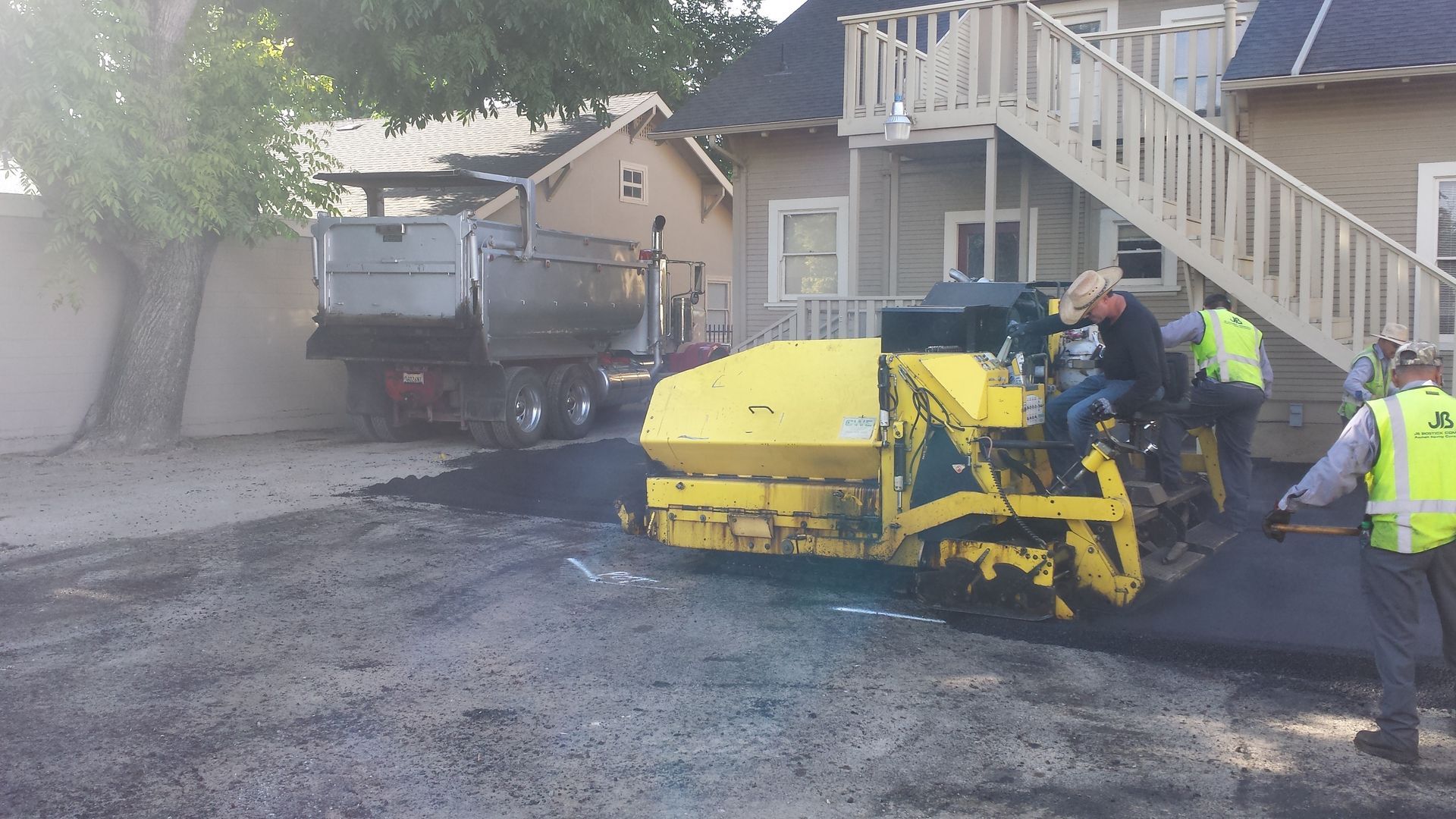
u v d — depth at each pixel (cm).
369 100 1617
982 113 1147
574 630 614
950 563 635
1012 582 613
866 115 1231
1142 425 668
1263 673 534
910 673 539
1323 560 736
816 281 1507
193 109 1204
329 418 1577
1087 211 1312
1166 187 1083
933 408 639
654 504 715
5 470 1122
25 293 1232
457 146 2109
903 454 645
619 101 2292
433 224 1253
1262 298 983
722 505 696
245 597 679
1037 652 568
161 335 1273
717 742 457
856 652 571
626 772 429
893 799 405
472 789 414
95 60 1103
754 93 1523
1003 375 654
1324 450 1159
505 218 1886
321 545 815
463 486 1045
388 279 1289
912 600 665
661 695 512
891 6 1575
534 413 1358
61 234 1174
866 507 655
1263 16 1215
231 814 396
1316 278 1012
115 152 1123
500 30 1527
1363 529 451
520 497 1002
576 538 842
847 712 489
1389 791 407
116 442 1258
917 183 1416
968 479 636
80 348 1285
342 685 527
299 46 1441
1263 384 810
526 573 738
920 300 1175
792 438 664
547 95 1557
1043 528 662
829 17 1647
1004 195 1362
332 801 406
